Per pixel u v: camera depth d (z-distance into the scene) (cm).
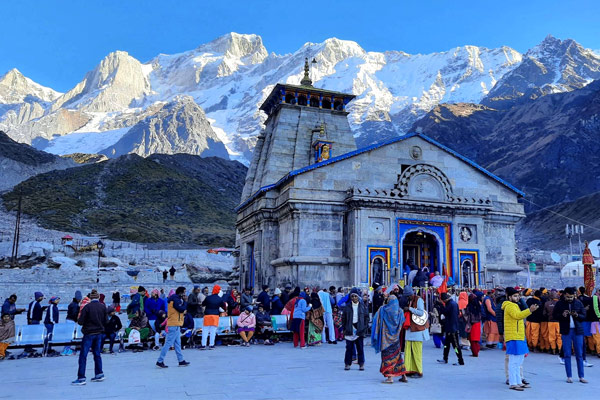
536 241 12825
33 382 1195
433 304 2162
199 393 1052
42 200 10806
